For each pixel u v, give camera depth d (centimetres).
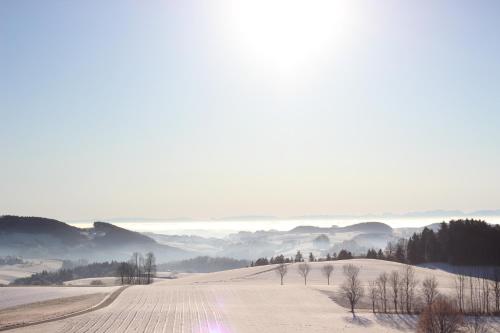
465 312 10094
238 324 7950
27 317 8231
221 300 10669
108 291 12106
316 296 11369
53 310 9075
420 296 11600
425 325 7506
